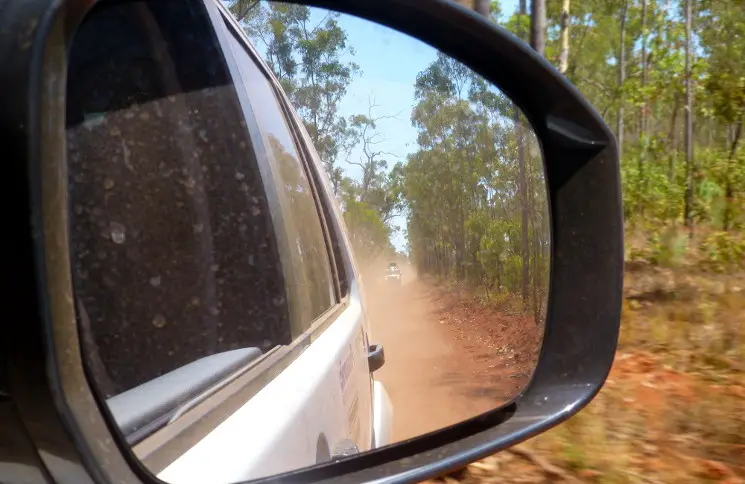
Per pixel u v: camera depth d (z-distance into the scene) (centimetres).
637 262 1215
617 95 2130
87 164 120
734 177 1463
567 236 171
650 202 1747
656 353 684
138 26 138
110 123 127
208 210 150
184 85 152
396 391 229
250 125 175
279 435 123
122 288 121
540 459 405
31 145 79
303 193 231
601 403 511
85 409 81
